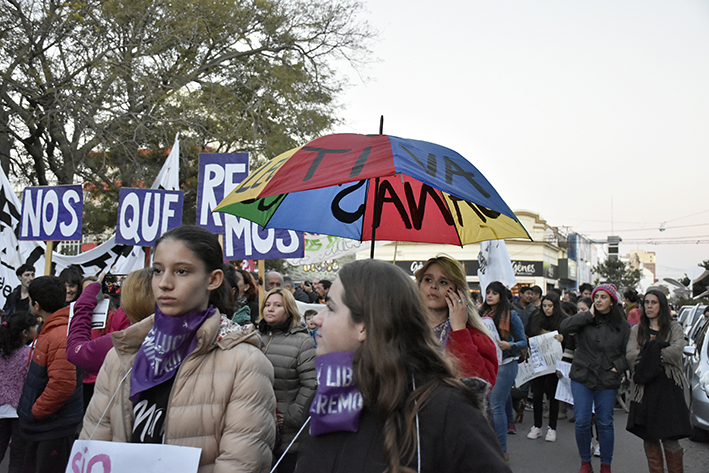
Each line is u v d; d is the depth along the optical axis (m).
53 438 3.69
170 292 2.08
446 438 1.40
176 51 17.09
